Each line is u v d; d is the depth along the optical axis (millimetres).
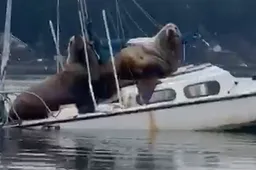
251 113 37656
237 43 145000
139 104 38781
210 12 146250
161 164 27641
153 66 39281
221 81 37875
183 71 39500
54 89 40406
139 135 36781
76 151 30969
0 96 41500
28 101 40406
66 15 103500
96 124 38688
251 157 29453
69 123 39188
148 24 66125
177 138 35594
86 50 40062
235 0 151000
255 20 154875
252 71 129750
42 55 123750
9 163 27453
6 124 40656
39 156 29328
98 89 40375
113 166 27031
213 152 30906
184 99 37938
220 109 37781
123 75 39781
